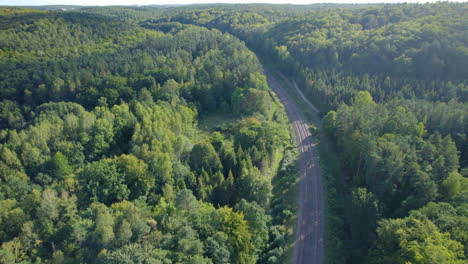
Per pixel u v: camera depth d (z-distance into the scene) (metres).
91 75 168.88
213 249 61.66
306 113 165.25
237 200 90.06
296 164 115.50
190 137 132.50
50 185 90.44
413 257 52.97
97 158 106.94
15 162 94.50
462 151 98.00
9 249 59.41
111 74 172.25
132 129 119.88
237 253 65.31
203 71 176.12
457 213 62.00
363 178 93.12
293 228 83.62
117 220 64.81
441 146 86.00
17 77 164.88
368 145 89.25
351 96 151.12
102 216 62.31
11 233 66.44
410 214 63.75
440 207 63.34
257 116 141.12
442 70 170.50
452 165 79.06
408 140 92.38
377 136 98.25
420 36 189.88
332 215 88.62
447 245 52.69
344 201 94.75
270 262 69.88
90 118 114.00
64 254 60.16
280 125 142.38
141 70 179.00
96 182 80.25
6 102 152.50
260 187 89.00
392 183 81.25
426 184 72.00
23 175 90.75
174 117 126.38
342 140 116.75
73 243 61.81
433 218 62.28
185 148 106.38
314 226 84.38
